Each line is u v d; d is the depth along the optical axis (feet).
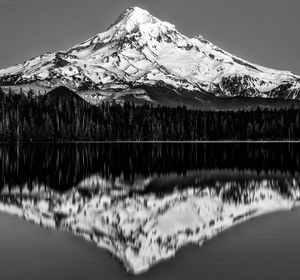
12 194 222.28
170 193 229.45
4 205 193.47
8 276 106.22
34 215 173.88
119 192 232.32
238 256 120.16
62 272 108.78
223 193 229.45
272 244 131.13
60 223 160.86
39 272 108.88
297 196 219.61
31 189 238.68
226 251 124.88
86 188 244.83
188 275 106.42
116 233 147.33
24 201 203.31
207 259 118.01
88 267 112.57
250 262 115.03
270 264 113.29
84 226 156.76
